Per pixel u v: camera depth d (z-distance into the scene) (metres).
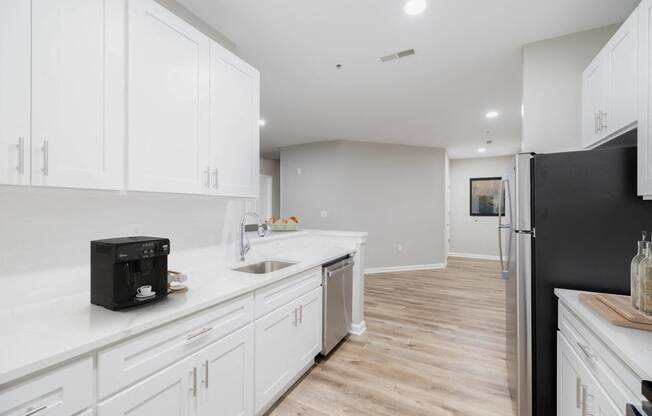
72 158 1.12
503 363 2.40
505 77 2.95
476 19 2.02
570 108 2.18
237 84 1.92
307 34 2.22
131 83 1.31
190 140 1.59
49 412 0.85
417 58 2.58
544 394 1.58
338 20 2.05
